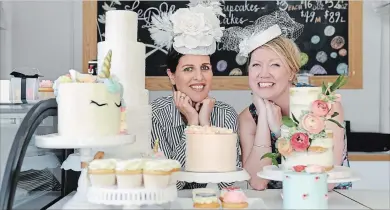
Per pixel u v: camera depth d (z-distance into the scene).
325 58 3.04
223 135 1.31
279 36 1.75
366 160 2.78
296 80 1.80
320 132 1.25
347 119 3.06
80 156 1.21
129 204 0.98
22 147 1.05
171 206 1.17
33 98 1.47
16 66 3.10
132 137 1.13
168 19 1.80
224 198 1.18
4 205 1.00
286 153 1.26
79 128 1.06
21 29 3.10
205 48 1.75
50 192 1.31
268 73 1.74
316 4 3.05
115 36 1.28
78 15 3.09
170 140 1.74
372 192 1.43
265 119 1.73
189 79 1.76
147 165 0.99
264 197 1.35
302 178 1.10
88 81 1.10
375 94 3.05
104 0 3.09
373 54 3.04
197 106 1.80
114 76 1.15
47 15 3.10
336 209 1.17
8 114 1.12
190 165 1.31
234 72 3.02
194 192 1.19
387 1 2.81
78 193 1.12
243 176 1.30
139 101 1.29
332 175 1.23
